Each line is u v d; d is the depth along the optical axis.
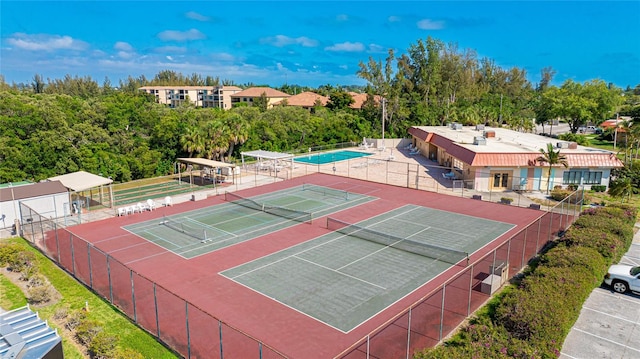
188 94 148.38
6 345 13.73
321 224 31.81
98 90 140.00
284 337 16.75
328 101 108.75
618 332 17.52
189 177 51.84
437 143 58.50
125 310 19.02
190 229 30.80
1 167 43.34
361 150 73.62
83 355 15.84
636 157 55.06
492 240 28.11
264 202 38.66
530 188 43.47
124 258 25.39
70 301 20.03
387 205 37.50
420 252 25.88
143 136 60.75
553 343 14.47
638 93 162.00
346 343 16.31
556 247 23.67
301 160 63.25
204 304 19.55
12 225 32.09
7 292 21.09
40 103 53.19
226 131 54.91
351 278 22.27
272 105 109.31
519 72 142.88
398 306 19.20
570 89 88.19
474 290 20.48
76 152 47.72
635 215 30.47
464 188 44.12
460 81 108.69
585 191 42.28
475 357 12.99
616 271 21.31
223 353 15.53
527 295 16.83
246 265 24.16
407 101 93.00
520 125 87.31
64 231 30.69
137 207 35.53
